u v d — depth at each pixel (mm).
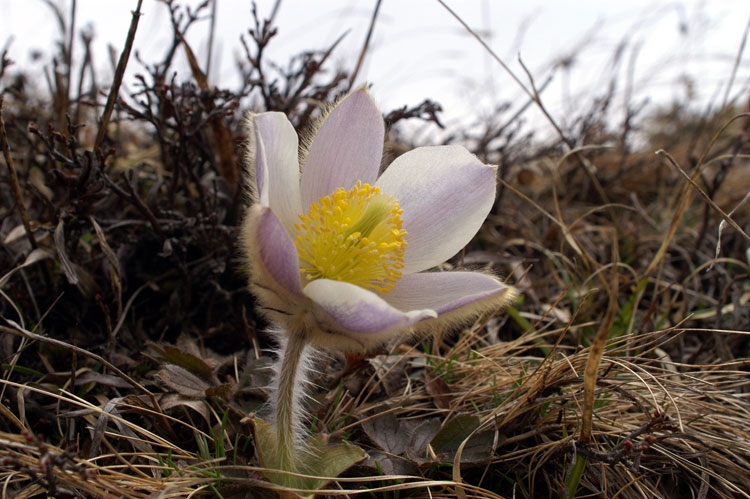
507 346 220
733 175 379
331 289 155
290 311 166
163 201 236
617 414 200
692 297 253
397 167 189
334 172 185
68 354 202
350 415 194
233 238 224
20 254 215
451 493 181
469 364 215
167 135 246
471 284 173
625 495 186
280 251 157
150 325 222
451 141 305
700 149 384
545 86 295
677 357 231
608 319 167
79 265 218
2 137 195
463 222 184
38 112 263
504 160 307
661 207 333
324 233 177
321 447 173
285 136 172
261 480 170
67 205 214
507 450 194
